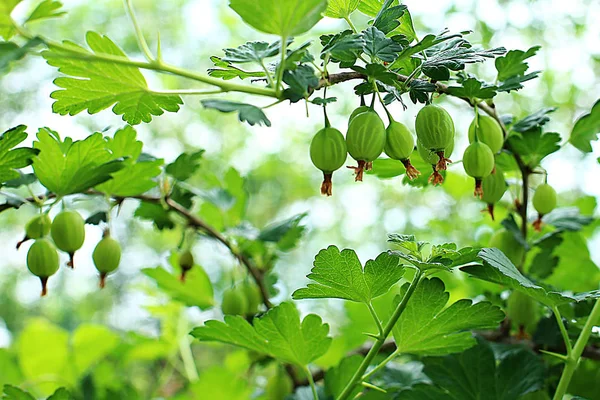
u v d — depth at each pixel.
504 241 0.77
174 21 2.61
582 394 0.76
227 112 0.65
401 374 0.79
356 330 0.88
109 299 2.17
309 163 2.45
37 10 0.66
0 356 0.95
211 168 2.35
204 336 0.73
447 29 0.71
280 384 0.82
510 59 0.74
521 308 0.76
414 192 2.13
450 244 0.69
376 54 0.68
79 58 0.65
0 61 0.64
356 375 0.70
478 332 0.80
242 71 0.70
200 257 1.96
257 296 0.84
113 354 0.98
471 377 0.75
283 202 2.39
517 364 0.75
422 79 0.69
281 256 0.88
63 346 0.96
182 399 0.89
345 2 0.71
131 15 0.66
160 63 0.66
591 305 0.76
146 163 0.77
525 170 0.77
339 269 0.69
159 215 0.83
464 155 0.71
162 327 0.96
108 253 0.75
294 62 0.66
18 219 2.40
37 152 0.72
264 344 0.73
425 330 0.71
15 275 2.33
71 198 0.78
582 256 0.84
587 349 0.75
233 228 0.85
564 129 1.66
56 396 0.76
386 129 0.69
